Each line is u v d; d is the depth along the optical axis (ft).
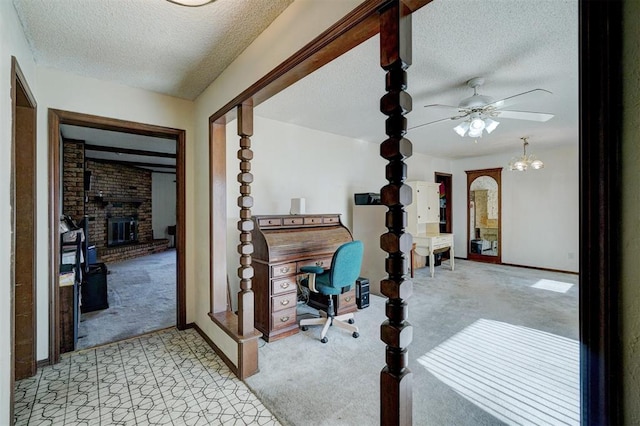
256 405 6.11
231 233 11.66
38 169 7.64
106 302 12.11
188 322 10.13
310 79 8.81
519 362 7.73
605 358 2.10
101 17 5.83
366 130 14.66
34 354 7.23
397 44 3.70
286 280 9.65
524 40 6.74
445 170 22.86
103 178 23.50
